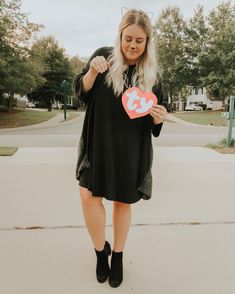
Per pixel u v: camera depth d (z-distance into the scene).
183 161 5.43
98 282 1.96
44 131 13.12
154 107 1.75
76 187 3.74
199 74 32.25
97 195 1.82
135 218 2.87
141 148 1.86
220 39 29.56
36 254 2.25
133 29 1.68
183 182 4.05
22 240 2.44
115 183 1.83
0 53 16.66
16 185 3.80
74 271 2.07
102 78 1.76
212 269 2.11
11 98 26.47
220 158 5.75
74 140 9.40
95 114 1.78
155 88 1.87
